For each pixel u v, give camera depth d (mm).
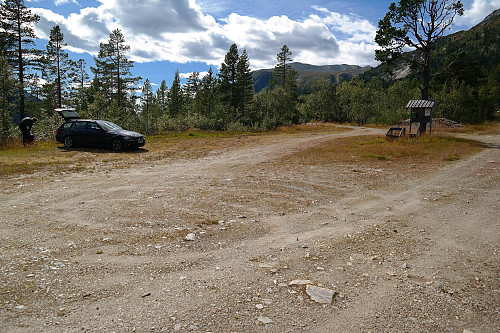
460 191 8648
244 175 10406
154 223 5609
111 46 49719
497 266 4277
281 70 82312
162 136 28156
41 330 2727
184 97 80062
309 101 83875
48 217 5859
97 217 5883
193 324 2852
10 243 4648
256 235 5254
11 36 35094
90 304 3166
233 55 57438
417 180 10039
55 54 47844
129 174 10422
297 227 5695
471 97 52125
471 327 2920
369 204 7332
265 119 43844
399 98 69750
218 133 33406
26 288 3420
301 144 21438
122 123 29500
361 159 14148
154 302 3223
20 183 8719
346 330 2830
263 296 3373
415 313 3133
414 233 5523
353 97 75875
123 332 2723
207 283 3646
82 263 4078
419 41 25297
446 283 3789
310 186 8961
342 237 5242
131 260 4203
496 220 6250
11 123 19656
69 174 10227
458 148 18000
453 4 23625
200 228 5445
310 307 3186
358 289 3594
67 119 18250
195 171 11164
